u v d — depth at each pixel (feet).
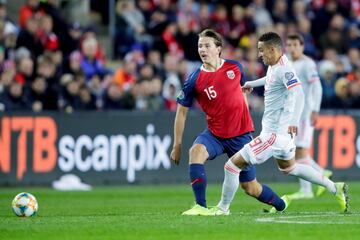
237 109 115.14
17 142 191.72
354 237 87.92
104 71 226.79
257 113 205.87
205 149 114.21
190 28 247.09
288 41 161.68
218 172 208.54
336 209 132.57
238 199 159.02
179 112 116.57
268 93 115.65
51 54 207.62
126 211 130.82
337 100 228.84
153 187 195.42
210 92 114.11
